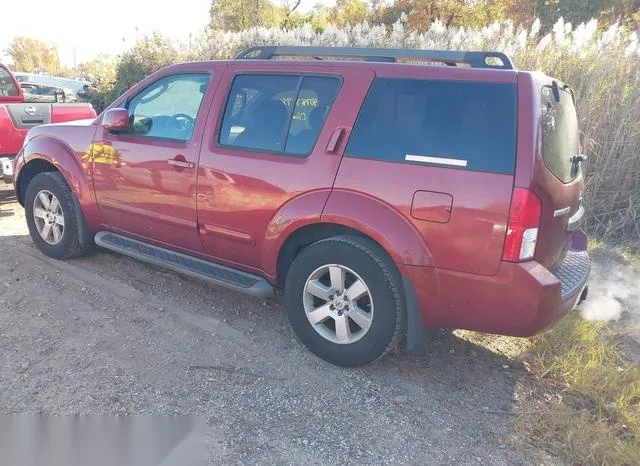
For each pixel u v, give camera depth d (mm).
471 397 3480
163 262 4453
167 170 4309
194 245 4367
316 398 3377
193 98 4348
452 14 20375
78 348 3830
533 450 3033
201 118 4184
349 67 3670
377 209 3365
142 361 3699
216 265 4312
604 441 3057
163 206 4402
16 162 5496
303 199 3625
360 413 3260
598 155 6953
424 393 3490
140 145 4496
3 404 3188
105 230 5070
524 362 3898
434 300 3301
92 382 3434
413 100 3410
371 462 2873
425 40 10594
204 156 4102
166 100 4504
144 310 4410
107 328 4117
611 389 3559
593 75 7445
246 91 4066
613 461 2945
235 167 3938
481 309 3211
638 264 5887
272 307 4559
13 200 7750
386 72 3535
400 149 3373
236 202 3945
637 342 4324
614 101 7172
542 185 3102
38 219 5367
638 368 3895
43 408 3170
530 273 3078
